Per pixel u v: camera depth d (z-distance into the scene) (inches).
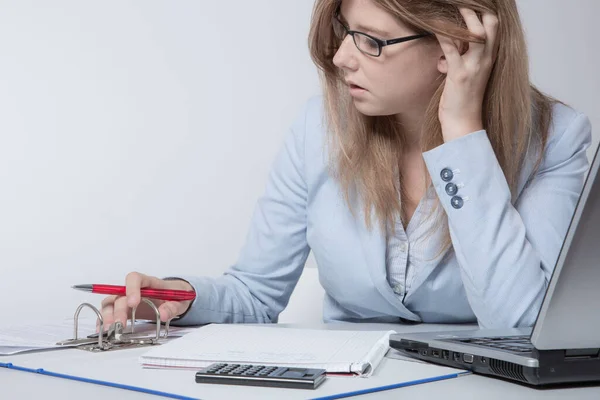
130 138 111.1
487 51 44.8
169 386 28.8
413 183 51.0
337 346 34.2
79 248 109.6
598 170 25.8
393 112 47.2
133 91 111.0
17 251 107.6
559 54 125.2
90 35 109.8
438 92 46.1
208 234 113.1
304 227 55.3
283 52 113.7
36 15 108.5
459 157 43.1
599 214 26.4
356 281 51.1
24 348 36.7
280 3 113.2
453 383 29.6
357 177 50.6
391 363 33.1
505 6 45.8
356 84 46.2
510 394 27.8
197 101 112.4
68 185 109.3
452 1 44.3
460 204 42.8
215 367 30.1
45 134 108.9
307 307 61.9
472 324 52.1
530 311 41.9
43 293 108.2
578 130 50.2
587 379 28.7
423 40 44.8
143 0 110.8
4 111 107.5
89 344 38.4
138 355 35.5
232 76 113.1
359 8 44.8
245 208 114.2
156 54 111.3
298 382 28.2
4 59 107.5
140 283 44.3
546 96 52.2
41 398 27.8
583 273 27.1
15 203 107.8
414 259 50.0
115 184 110.6
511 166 47.7
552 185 48.5
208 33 112.3
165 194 111.9
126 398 27.5
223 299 50.8
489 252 42.3
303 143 54.5
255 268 55.2
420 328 48.2
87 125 110.0
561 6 125.0
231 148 113.4
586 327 28.0
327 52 50.0
